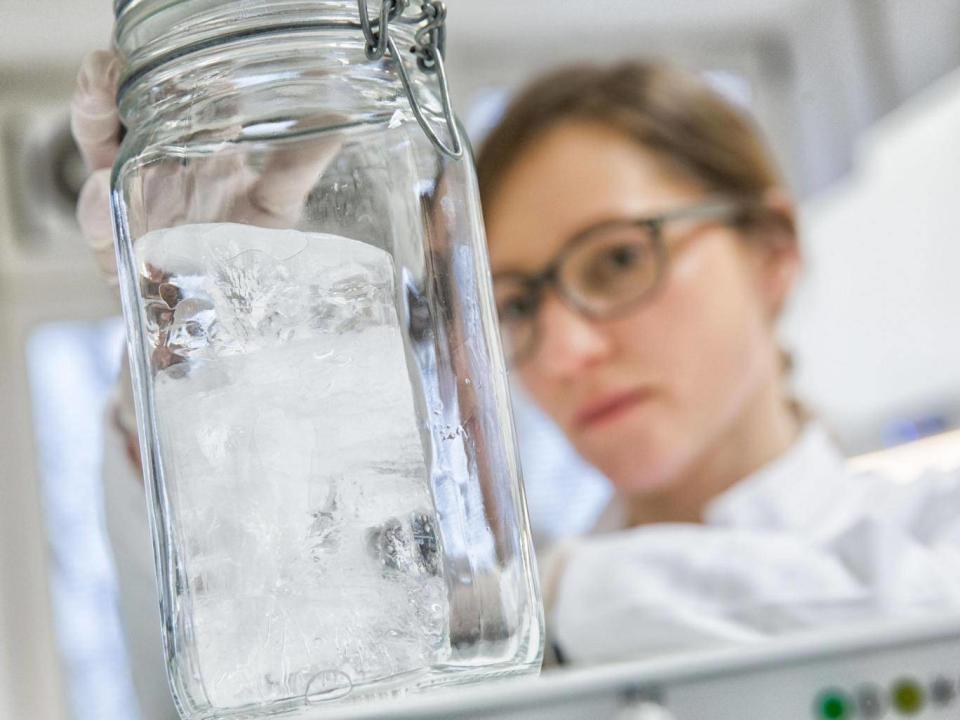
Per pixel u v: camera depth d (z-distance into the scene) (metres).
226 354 0.25
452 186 0.28
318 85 0.27
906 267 1.25
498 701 0.34
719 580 0.57
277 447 0.25
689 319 0.98
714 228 0.99
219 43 0.26
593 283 0.98
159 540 0.26
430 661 0.25
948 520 0.79
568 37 1.23
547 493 1.07
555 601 0.62
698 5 1.21
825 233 1.23
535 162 0.99
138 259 0.27
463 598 0.26
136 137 0.27
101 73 0.31
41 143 1.16
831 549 0.61
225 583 0.25
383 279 0.26
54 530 1.32
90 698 1.29
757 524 0.92
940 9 1.21
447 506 0.26
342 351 0.25
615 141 0.99
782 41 1.25
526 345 1.00
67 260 1.27
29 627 1.29
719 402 0.98
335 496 0.25
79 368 1.33
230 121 0.27
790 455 0.97
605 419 0.98
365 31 0.25
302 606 0.24
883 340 1.24
